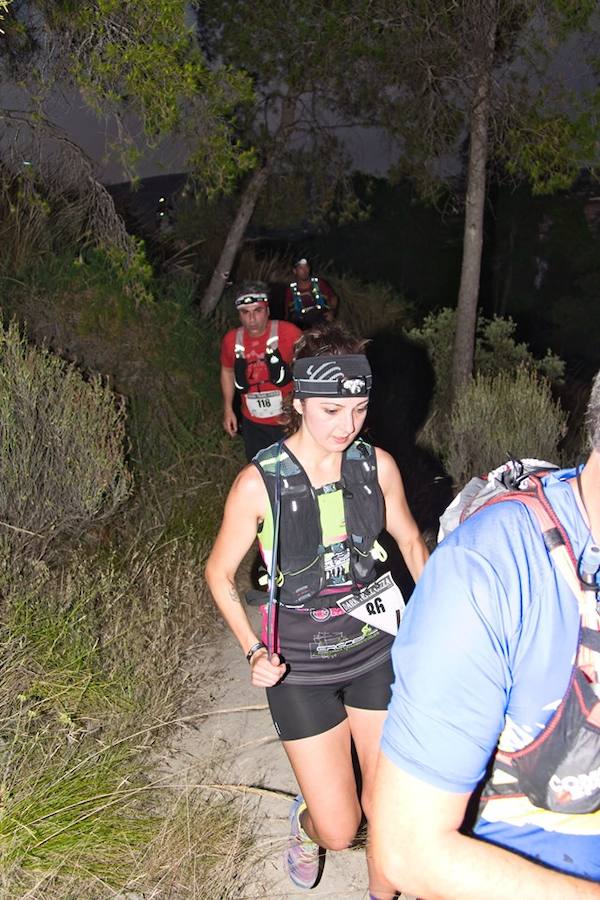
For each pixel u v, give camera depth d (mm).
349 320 12375
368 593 2619
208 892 2863
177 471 6773
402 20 8016
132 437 6770
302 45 8656
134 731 3668
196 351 8031
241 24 8453
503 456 6570
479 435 6688
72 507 5008
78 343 7594
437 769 1187
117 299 7859
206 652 4711
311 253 14133
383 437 8648
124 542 5586
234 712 4121
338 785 2617
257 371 5711
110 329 7754
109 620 4367
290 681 2611
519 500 1307
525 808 1322
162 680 4023
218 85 6105
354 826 2664
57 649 4016
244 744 3822
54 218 8430
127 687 3920
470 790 1203
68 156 7062
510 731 1278
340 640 2615
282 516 2578
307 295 8492
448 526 1477
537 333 24656
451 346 9836
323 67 8781
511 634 1217
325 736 2617
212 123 6199
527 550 1249
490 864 1182
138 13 5746
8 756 3270
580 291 25516
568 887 1189
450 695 1196
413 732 1204
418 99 8750
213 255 11617
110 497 5305
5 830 2936
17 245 7988
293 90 9055
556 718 1240
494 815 1340
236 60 8688
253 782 3586
